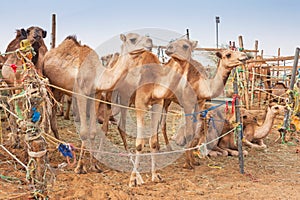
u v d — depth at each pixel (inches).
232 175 240.7
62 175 221.5
